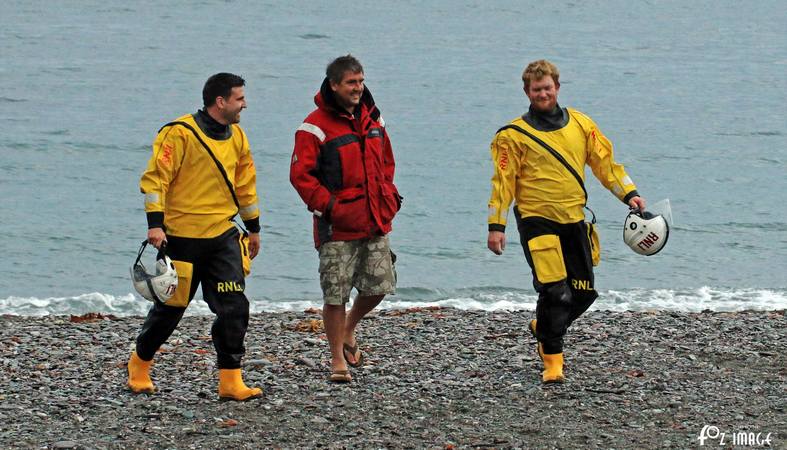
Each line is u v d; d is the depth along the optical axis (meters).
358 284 20.62
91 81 133.62
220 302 19.03
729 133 104.00
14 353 24.36
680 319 29.78
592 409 18.94
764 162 88.25
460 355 23.88
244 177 19.44
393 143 95.50
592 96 131.88
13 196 69.38
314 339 25.95
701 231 60.19
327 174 19.83
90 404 19.28
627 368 22.06
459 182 78.19
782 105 125.56
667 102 127.06
